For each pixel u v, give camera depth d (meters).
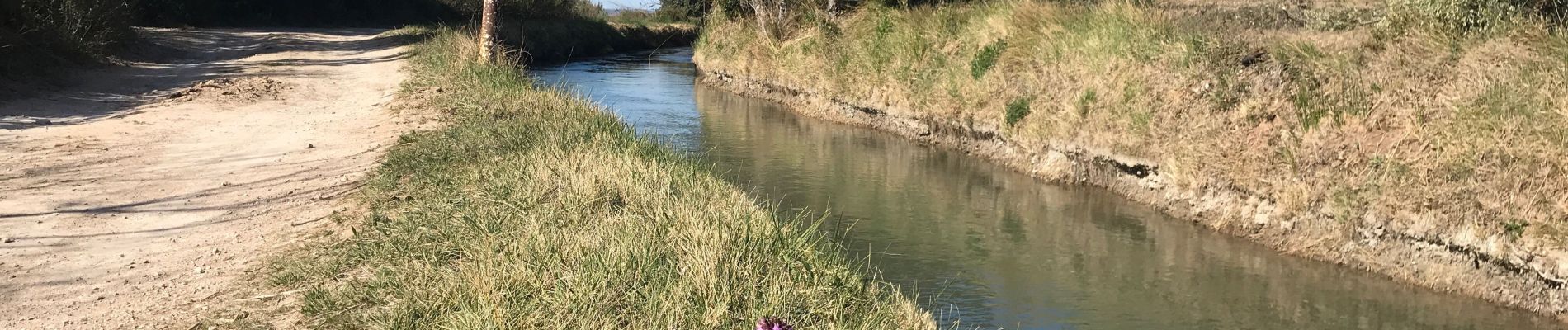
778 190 10.21
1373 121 7.97
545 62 30.12
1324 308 6.76
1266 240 8.24
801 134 14.32
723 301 4.79
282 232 6.43
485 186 7.00
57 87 13.70
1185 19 11.26
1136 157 9.92
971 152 12.62
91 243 6.14
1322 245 7.81
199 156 9.17
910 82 14.27
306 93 14.23
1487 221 6.75
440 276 5.09
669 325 4.46
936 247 8.08
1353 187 7.67
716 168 11.24
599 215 6.36
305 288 5.17
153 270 5.60
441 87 13.80
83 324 4.70
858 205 9.53
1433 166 7.27
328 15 40.19
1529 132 6.93
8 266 5.59
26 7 16.02
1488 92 7.42
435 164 8.06
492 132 9.46
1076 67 11.44
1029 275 7.38
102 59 17.30
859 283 5.56
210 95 13.53
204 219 6.83
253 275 5.47
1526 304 6.46
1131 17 11.41
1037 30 12.80
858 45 16.61
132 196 7.45
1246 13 11.99
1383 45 9.15
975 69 12.98
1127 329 6.30
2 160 8.62
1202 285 7.23
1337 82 8.66
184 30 29.33
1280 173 8.38
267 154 9.27
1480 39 8.45
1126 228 8.84
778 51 19.19
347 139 10.15
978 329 6.14
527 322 4.38
